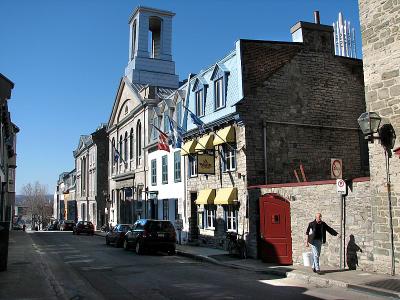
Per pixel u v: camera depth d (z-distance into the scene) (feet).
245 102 66.18
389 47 42.60
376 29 44.01
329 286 39.11
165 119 101.40
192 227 84.23
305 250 51.60
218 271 50.16
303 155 68.54
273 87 68.23
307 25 72.43
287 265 52.01
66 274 48.01
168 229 71.67
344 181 46.14
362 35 45.50
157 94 123.75
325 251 48.85
